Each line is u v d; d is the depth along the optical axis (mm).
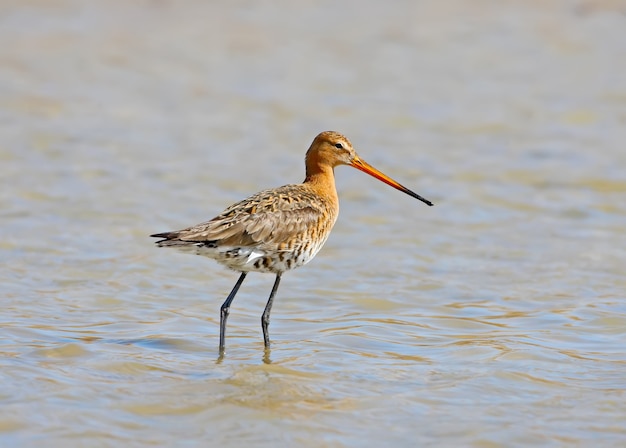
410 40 30141
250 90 25938
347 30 30953
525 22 31562
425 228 17969
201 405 10766
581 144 22656
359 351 12578
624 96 25812
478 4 33188
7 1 31641
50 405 10633
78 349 12305
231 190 19609
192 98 25344
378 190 20000
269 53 28812
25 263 15734
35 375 11414
